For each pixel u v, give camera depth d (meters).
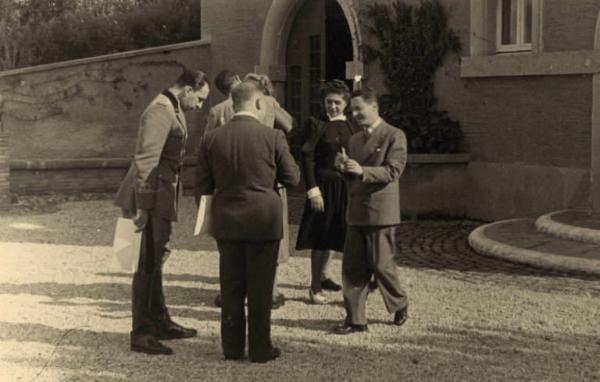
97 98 16.09
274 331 6.57
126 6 25.11
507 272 8.58
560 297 7.48
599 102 10.73
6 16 24.02
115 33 21.53
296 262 9.31
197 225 6.49
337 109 7.54
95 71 16.02
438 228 11.72
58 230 11.70
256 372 5.58
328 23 15.12
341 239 7.35
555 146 11.27
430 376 5.45
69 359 5.86
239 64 16.52
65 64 15.77
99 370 5.62
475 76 12.21
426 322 6.77
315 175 7.45
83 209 13.85
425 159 12.35
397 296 6.57
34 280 8.45
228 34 16.64
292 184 5.94
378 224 6.37
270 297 5.84
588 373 5.50
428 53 12.89
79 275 8.71
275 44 15.75
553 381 5.34
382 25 13.41
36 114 15.67
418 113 12.86
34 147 15.70
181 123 6.16
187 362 5.82
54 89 15.77
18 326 6.71
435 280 8.27
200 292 7.95
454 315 6.95
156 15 21.36
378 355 5.93
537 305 7.22
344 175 6.46
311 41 15.38
